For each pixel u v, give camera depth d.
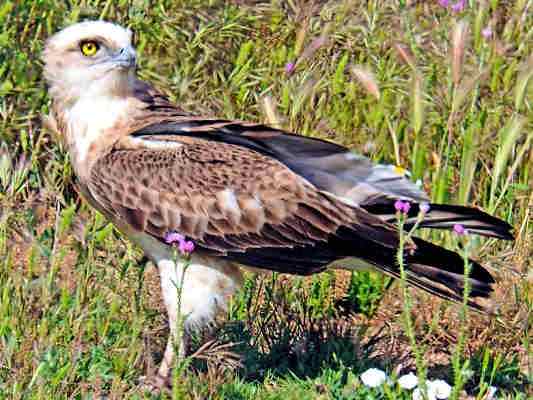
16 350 10.78
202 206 11.21
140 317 11.50
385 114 15.16
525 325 12.44
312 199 11.17
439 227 11.35
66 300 11.44
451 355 12.48
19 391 10.12
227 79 15.75
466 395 11.66
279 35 15.95
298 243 11.23
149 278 12.88
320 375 11.59
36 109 14.87
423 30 16.12
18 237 13.23
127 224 11.41
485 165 14.88
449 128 14.23
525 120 14.08
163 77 15.37
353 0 16.23
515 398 11.35
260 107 14.71
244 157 11.33
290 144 11.23
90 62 11.43
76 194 14.16
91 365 10.89
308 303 12.77
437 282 11.10
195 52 15.82
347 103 15.42
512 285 13.23
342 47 15.84
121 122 11.51
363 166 11.16
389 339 12.71
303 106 15.02
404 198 11.22
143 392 10.73
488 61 15.47
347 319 13.21
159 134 11.44
